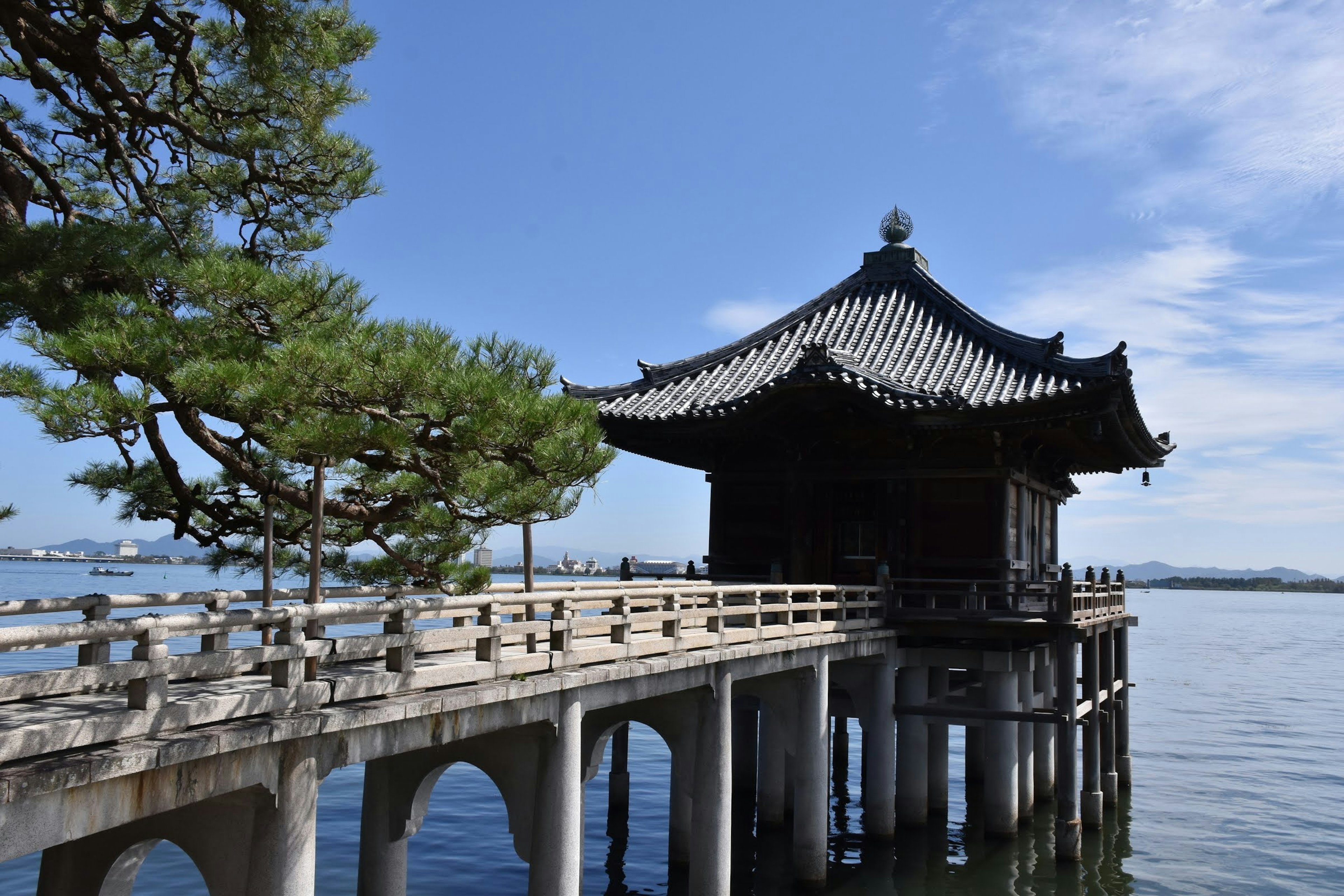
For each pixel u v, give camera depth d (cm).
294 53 1298
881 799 2178
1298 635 12706
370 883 1391
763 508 2577
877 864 2155
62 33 1205
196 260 1084
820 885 1936
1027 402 2141
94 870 1024
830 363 2291
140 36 1272
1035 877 2130
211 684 1075
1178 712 5231
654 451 2759
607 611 1385
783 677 1931
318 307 1117
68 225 1121
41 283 1065
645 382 2805
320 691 923
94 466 1398
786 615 1836
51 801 693
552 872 1202
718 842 1559
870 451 2484
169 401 1059
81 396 955
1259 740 4331
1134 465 2945
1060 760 2133
